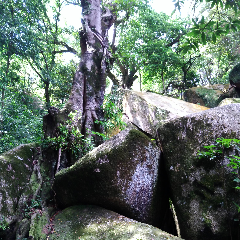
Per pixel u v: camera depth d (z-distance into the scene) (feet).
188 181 8.94
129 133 9.23
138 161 9.12
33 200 9.88
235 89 26.78
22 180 10.12
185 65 38.37
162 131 9.96
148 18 36.68
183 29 36.73
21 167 10.42
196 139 9.10
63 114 13.24
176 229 10.80
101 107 15.43
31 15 24.41
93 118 14.79
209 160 8.68
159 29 37.29
